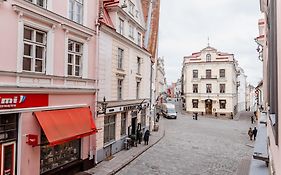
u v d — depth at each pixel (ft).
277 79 12.06
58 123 39.60
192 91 188.55
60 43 41.50
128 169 50.72
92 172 46.78
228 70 178.29
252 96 305.53
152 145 74.08
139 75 78.69
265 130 36.65
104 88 55.06
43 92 37.76
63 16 41.98
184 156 63.10
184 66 199.52
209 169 52.49
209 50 183.21
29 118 35.78
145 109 87.97
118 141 63.72
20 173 34.35
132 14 71.67
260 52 58.23
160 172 49.44
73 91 44.34
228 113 178.09
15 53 33.19
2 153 32.30
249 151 71.15
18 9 33.06
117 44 61.57
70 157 45.19
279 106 10.55
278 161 10.75
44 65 38.78
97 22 51.13
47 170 39.63
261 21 52.60
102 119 54.39
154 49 109.29
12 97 32.63
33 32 36.60
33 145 35.47
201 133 101.86
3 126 32.60
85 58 48.16
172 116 154.30
